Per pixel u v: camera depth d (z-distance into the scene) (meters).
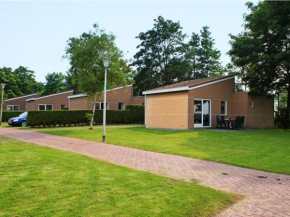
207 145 10.22
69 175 5.35
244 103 19.72
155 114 20.05
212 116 18.80
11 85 55.59
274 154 8.30
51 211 3.48
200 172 5.99
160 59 42.28
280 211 3.76
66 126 22.56
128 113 26.89
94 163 6.65
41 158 7.24
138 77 42.50
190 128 17.31
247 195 4.43
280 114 21.61
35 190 4.34
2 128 20.67
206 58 46.94
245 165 6.70
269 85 19.67
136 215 3.42
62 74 62.84
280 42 17.89
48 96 35.50
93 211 3.51
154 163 6.93
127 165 6.63
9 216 3.30
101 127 20.59
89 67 17.70
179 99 17.94
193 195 4.25
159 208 3.67
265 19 18.11
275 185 5.04
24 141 11.71
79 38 18.36
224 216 3.56
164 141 11.38
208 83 18.48
